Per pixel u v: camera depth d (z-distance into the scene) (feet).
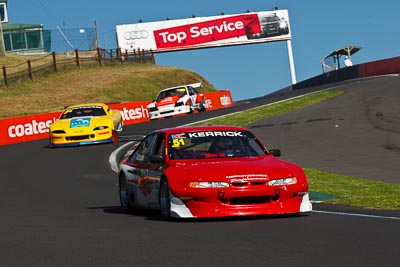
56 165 251.19
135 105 470.39
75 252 91.71
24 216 136.67
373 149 247.50
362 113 357.20
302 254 84.94
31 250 94.73
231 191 116.88
